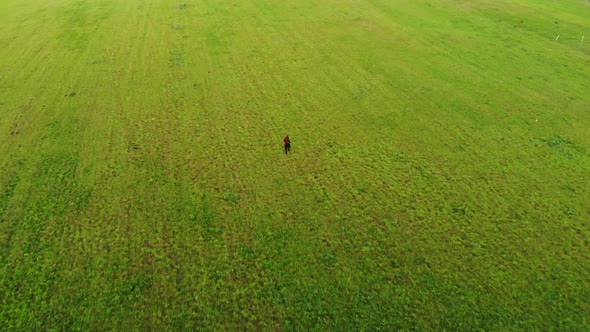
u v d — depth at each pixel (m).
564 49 44.03
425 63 39.84
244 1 55.62
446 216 22.64
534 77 37.75
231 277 19.17
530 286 18.84
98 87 35.19
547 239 21.25
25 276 19.14
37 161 26.58
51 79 36.47
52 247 20.58
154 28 47.03
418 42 44.25
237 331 17.00
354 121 31.02
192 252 20.41
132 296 18.28
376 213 22.84
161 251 20.42
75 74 37.31
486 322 17.38
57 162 26.48
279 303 18.08
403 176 25.59
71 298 18.20
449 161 26.89
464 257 20.27
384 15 51.50
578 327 17.17
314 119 31.17
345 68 38.72
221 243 20.89
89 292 18.45
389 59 40.50
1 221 22.11
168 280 19.00
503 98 34.22
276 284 18.89
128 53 41.12
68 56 40.56
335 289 18.69
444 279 19.19
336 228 21.84
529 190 24.50
